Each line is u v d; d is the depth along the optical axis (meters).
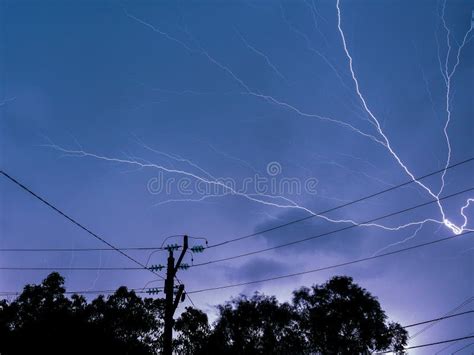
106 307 22.00
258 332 27.25
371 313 27.56
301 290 29.20
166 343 14.31
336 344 27.16
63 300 20.78
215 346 25.70
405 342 27.11
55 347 18.48
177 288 15.65
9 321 19.27
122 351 20.77
